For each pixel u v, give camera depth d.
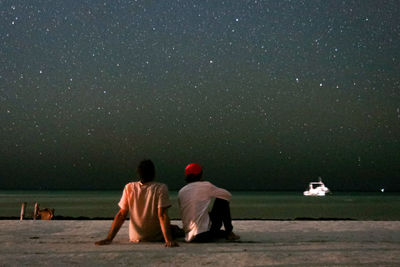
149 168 3.64
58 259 2.60
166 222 3.43
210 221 3.68
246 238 3.89
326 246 3.22
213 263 2.47
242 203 66.94
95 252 2.89
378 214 36.81
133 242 3.61
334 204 64.19
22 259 2.60
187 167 3.95
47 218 14.41
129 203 3.61
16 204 53.28
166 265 2.41
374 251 2.91
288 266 2.36
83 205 52.59
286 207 50.97
